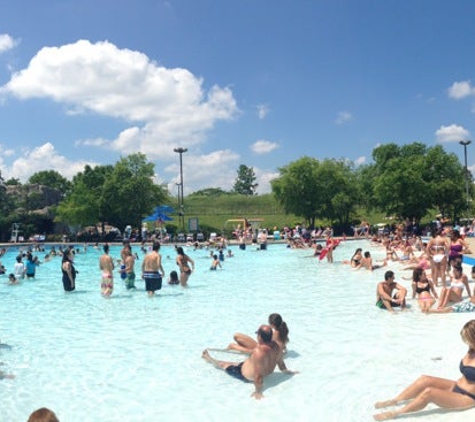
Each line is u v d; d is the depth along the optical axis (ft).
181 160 163.53
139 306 43.37
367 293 48.03
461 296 39.04
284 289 52.37
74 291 53.72
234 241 150.92
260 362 22.63
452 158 183.93
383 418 18.63
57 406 21.12
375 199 189.57
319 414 19.57
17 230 167.32
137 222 187.93
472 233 132.98
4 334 33.78
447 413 18.65
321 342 29.81
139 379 24.12
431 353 26.71
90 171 215.10
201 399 21.50
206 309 41.39
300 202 189.57
